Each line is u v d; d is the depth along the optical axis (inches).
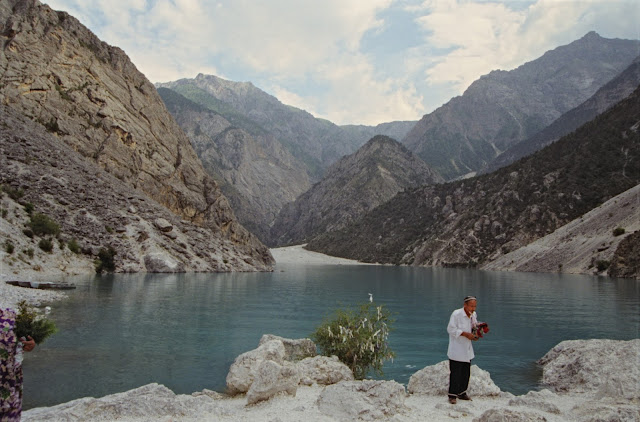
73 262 2132.1
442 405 415.5
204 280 2301.9
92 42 3922.2
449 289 2150.6
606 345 623.8
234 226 4298.7
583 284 2364.7
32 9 3415.4
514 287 2230.6
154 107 4249.5
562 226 4520.2
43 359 657.0
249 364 510.3
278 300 1567.4
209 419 364.8
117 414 373.1
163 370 618.8
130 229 2687.0
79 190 2667.3
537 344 849.5
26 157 2568.9
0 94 2913.4
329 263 6998.0
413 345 836.6
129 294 1492.4
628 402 403.2
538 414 338.3
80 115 3361.2
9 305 1019.3
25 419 354.9
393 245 7278.5
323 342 633.6
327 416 375.2
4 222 1950.1
